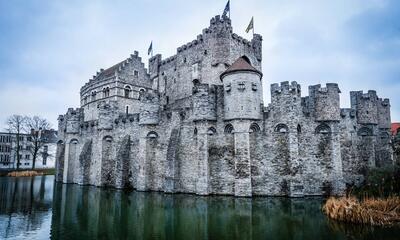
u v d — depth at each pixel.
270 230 21.95
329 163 38.88
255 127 38.94
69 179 57.50
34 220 25.95
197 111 40.09
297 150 37.06
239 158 37.41
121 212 28.92
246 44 56.28
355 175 41.34
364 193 30.84
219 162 39.25
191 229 22.72
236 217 26.23
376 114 44.50
